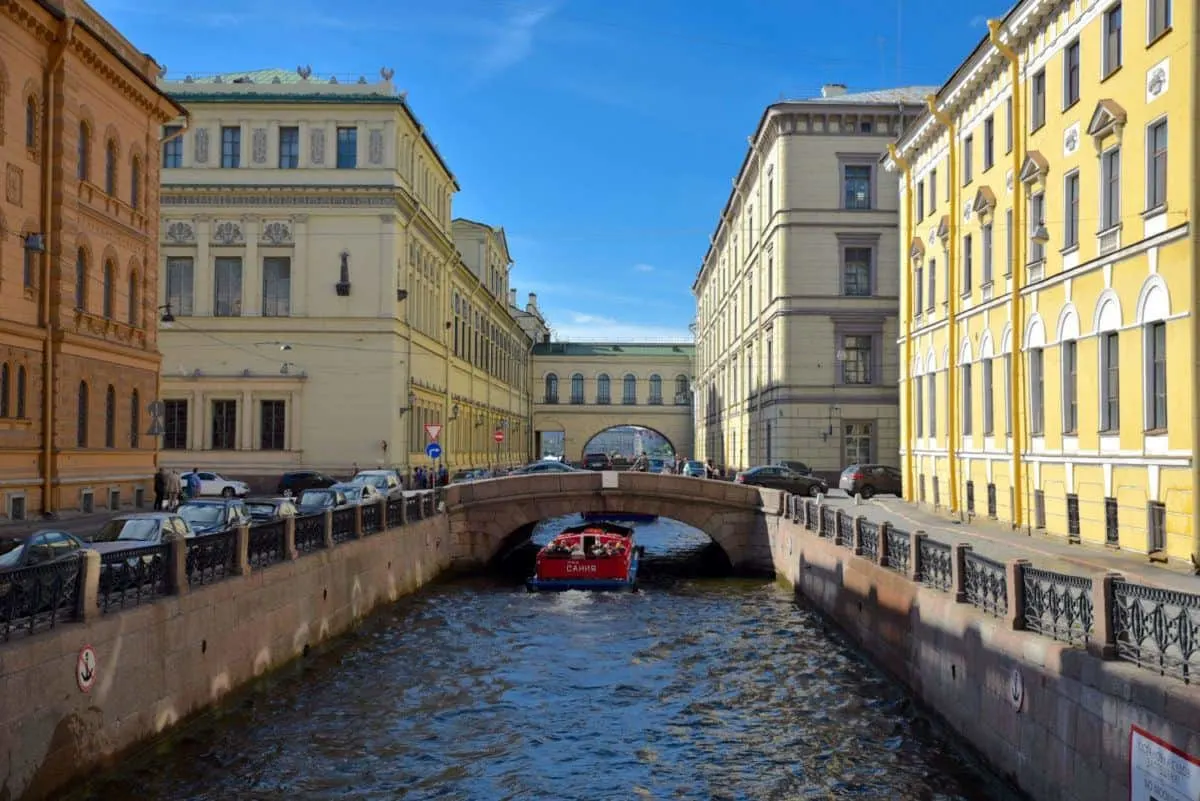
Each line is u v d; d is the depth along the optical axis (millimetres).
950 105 29812
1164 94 17891
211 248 44812
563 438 102688
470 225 72562
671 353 102375
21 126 24516
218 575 15008
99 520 25703
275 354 44500
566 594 27875
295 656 17844
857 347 45812
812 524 25562
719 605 25953
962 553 13453
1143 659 8742
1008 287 25578
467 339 64125
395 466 44906
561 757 13422
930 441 32562
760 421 52188
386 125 44969
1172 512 17578
